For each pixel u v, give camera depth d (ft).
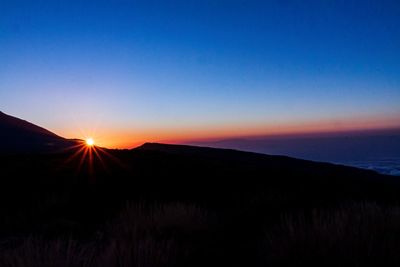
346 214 24.21
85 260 18.92
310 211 35.22
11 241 28.81
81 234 30.63
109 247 20.75
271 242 22.12
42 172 66.23
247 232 29.25
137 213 32.94
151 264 18.79
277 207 38.70
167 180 60.29
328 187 58.49
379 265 18.38
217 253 24.02
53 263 17.99
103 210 41.11
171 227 29.09
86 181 58.44
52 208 41.14
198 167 80.53
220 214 37.09
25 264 18.06
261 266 21.50
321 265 19.21
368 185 68.18
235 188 54.39
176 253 21.76
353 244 19.47
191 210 32.86
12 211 39.11
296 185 59.36
